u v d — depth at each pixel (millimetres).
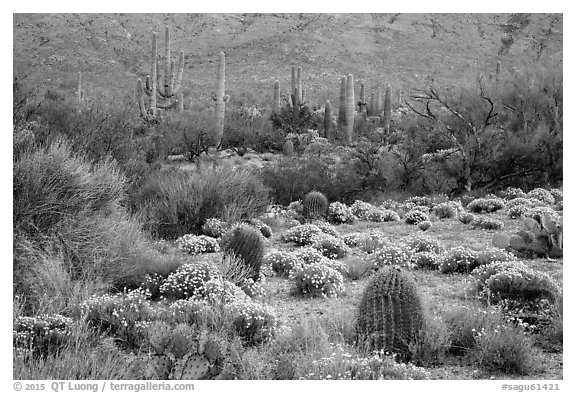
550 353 6402
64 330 6324
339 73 64562
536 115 20203
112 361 5848
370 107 34656
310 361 5762
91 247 8555
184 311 6961
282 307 7895
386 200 17359
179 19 79750
